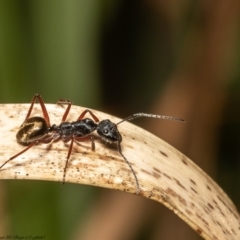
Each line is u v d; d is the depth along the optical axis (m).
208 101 0.12
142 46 0.13
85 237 0.11
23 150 0.10
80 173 0.10
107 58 0.13
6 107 0.10
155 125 0.12
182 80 0.12
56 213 0.11
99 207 0.12
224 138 0.13
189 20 0.13
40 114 0.11
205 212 0.10
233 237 0.10
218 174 0.13
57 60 0.11
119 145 0.10
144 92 0.13
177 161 0.10
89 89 0.11
